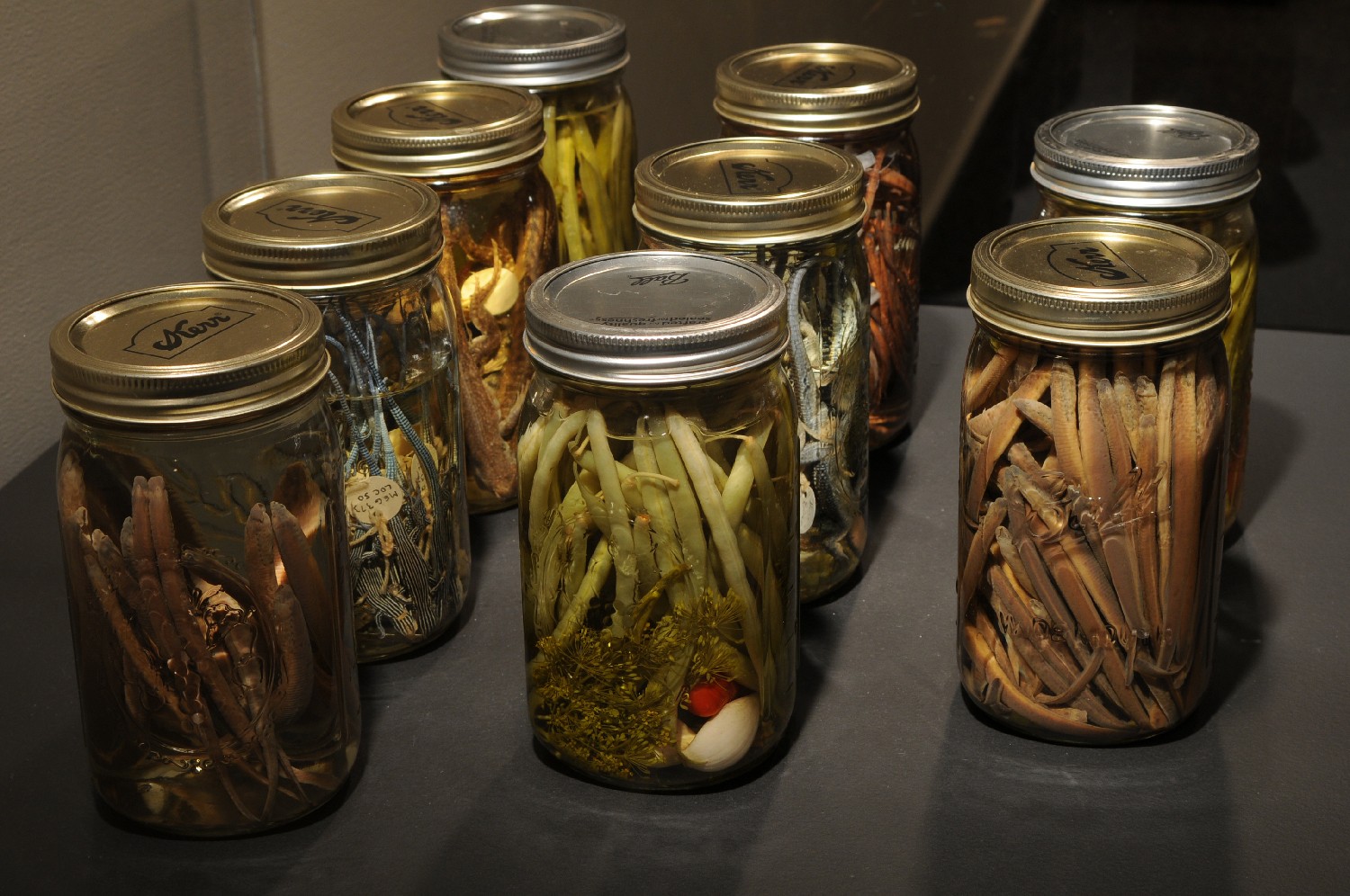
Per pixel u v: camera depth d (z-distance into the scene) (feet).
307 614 1.73
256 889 1.73
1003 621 1.89
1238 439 2.33
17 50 2.33
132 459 1.61
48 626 2.25
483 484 2.49
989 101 3.24
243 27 2.90
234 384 1.55
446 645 2.22
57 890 1.74
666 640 1.75
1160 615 1.84
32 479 2.53
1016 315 1.73
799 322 2.06
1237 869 1.74
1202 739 1.97
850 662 2.15
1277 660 2.14
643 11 3.28
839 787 1.90
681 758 1.83
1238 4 3.00
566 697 1.84
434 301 2.09
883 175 2.47
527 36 2.80
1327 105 3.02
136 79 2.62
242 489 1.64
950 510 2.55
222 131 2.90
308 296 1.89
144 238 2.71
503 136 2.25
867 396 2.27
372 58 3.22
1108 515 1.77
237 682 1.70
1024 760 1.94
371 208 2.04
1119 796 1.86
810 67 2.63
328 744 1.82
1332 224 3.09
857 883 1.73
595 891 1.73
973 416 1.86
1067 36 3.14
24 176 2.39
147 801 1.77
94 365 1.54
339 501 1.79
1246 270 2.20
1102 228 1.94
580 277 1.83
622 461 1.71
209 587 1.67
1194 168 2.07
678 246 2.01
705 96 3.34
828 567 2.25
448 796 1.90
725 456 1.74
